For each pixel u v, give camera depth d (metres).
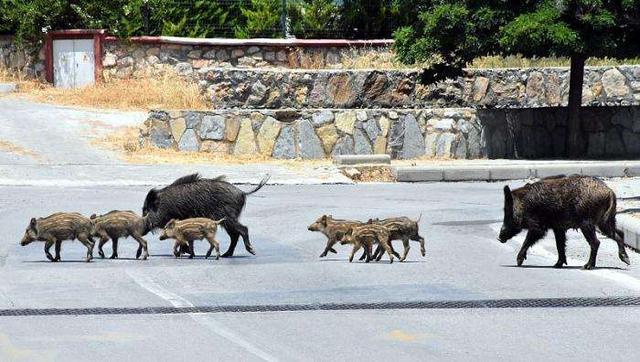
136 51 70.62
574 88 62.69
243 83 63.66
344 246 33.59
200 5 73.44
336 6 73.75
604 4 57.66
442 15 57.88
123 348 20.22
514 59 69.38
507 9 57.81
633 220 34.84
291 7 73.25
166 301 24.69
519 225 29.42
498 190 50.38
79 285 26.69
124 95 67.12
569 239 35.22
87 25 71.62
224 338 21.09
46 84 71.88
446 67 61.09
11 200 44.12
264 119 60.34
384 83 64.50
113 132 60.97
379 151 61.44
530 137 64.06
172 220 30.62
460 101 66.06
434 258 31.05
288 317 23.09
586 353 19.92
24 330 21.75
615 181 53.81
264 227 37.56
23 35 72.06
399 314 23.41
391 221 30.38
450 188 51.19
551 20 56.25
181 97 66.00
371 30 72.88
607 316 23.19
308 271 28.75
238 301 24.70
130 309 23.81
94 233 30.62
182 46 69.94
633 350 20.17
